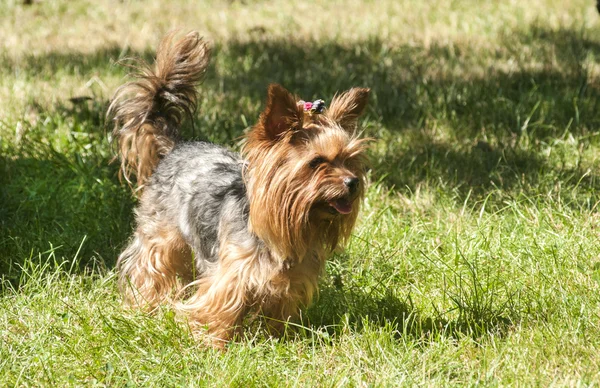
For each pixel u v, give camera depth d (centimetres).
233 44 1880
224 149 889
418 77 1584
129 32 2086
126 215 1062
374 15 2188
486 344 754
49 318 810
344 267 948
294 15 2231
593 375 697
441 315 827
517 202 1055
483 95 1462
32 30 2123
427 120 1376
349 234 789
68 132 1303
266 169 734
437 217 1051
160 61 922
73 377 710
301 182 735
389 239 997
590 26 1964
